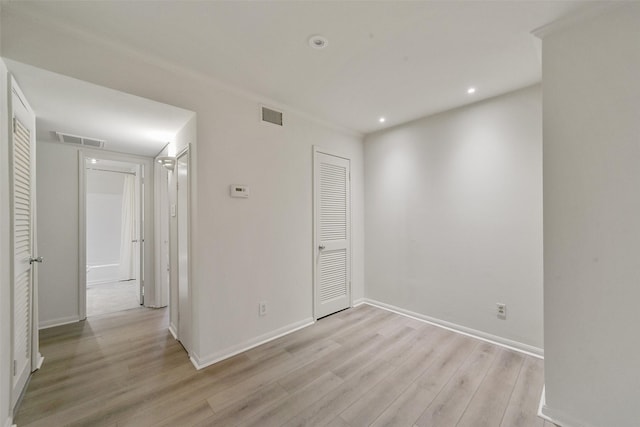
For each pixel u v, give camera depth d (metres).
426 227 3.11
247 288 2.49
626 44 1.39
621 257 1.41
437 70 2.14
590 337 1.49
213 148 2.27
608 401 1.44
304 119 3.03
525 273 2.42
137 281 4.13
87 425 1.57
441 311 2.98
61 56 1.60
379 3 1.46
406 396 1.83
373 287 3.69
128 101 1.96
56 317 3.07
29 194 1.97
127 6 1.46
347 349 2.46
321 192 3.22
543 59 1.66
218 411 1.69
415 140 3.21
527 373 2.08
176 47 1.84
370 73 2.19
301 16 1.56
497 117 2.58
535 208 2.36
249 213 2.51
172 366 2.19
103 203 5.57
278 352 2.41
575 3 1.44
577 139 1.54
